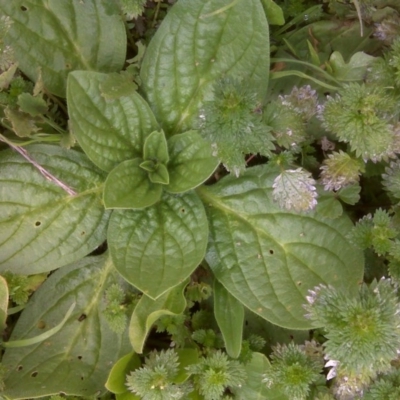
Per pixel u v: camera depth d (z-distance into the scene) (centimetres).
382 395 37
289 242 41
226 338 40
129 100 41
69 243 42
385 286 35
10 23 40
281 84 45
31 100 40
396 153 44
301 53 46
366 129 37
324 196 40
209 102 37
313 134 44
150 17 46
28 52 41
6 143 43
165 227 41
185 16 40
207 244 41
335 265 40
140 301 40
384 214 39
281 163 39
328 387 42
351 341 33
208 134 37
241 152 37
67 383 41
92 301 44
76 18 42
